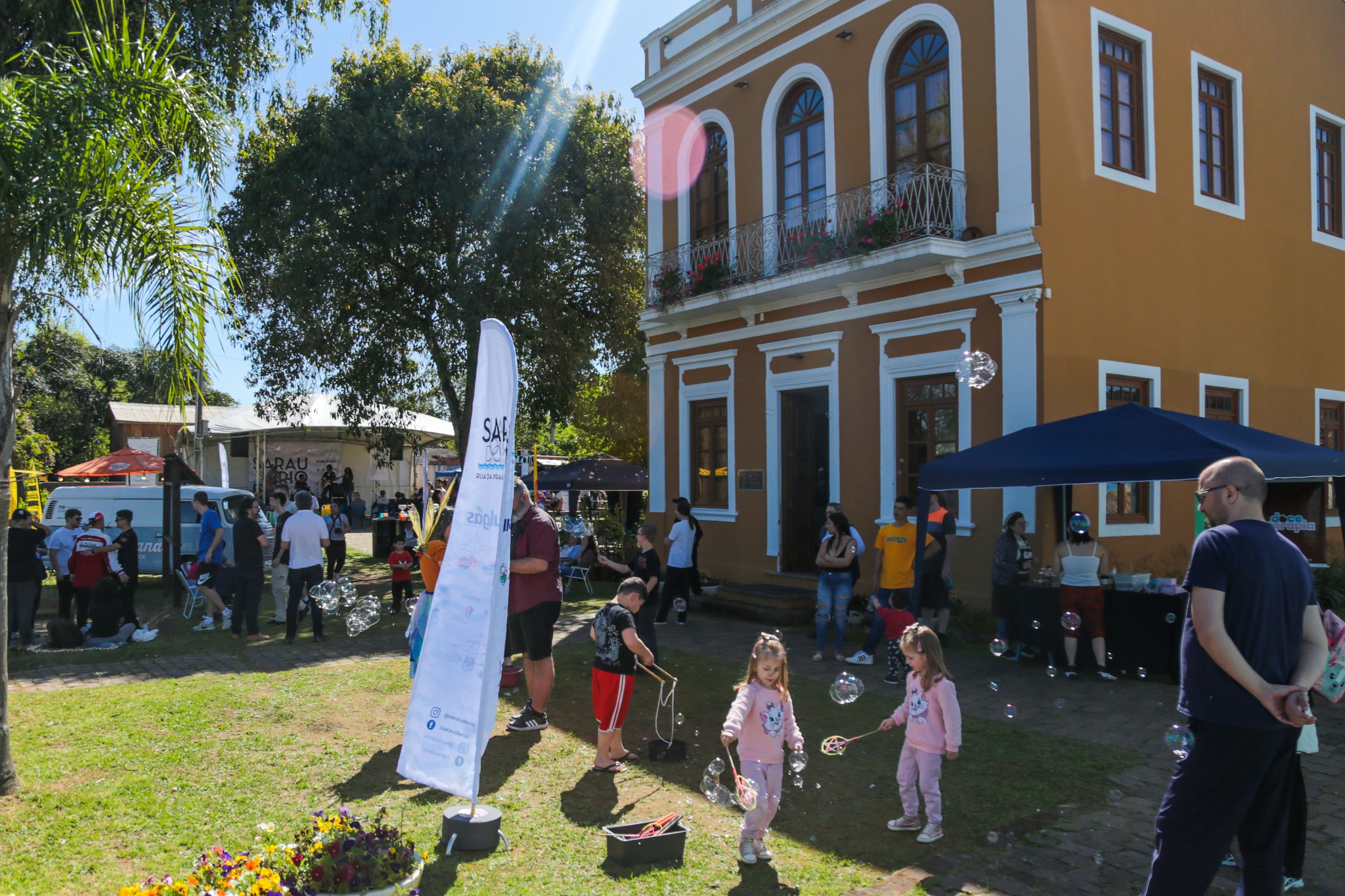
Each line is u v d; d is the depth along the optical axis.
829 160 13.07
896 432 11.99
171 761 5.70
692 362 15.44
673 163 15.99
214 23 10.46
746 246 14.16
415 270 17.73
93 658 9.37
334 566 17.27
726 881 4.13
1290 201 14.16
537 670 6.54
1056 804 5.14
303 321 18.09
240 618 10.62
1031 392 10.34
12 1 9.09
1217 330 12.62
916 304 11.66
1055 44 10.68
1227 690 3.15
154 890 3.35
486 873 4.16
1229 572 3.21
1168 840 3.25
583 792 5.30
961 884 4.08
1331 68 15.20
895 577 9.27
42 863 4.18
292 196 16.45
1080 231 10.79
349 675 8.28
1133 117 11.84
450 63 18.28
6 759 5.08
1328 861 4.37
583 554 15.34
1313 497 11.93
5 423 5.23
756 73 14.30
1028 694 7.82
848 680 5.20
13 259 5.16
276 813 4.85
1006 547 9.41
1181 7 12.41
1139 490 11.59
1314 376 14.38
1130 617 8.52
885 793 5.36
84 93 4.96
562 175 17.11
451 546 4.89
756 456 14.12
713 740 6.36
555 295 18.09
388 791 5.23
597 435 29.05
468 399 17.73
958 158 11.34
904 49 12.31
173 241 5.29
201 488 15.83
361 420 20.91
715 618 12.33
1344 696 3.79
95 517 12.05
